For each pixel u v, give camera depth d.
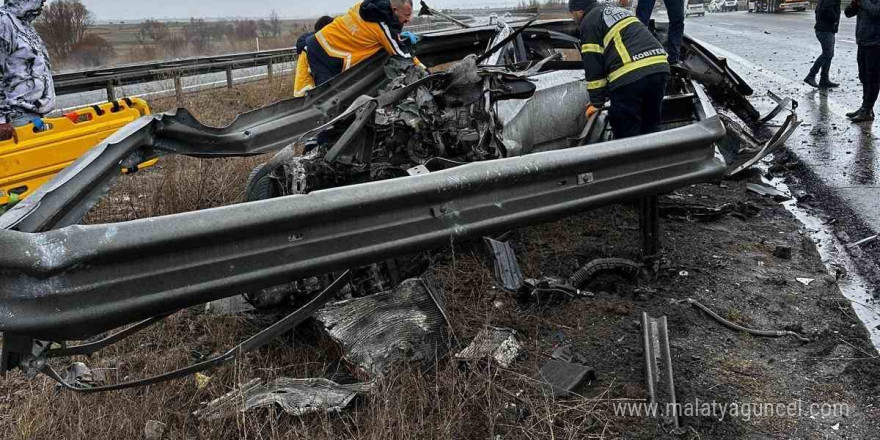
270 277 2.67
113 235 2.37
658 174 3.77
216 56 12.51
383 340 3.36
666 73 4.60
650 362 3.23
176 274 2.51
